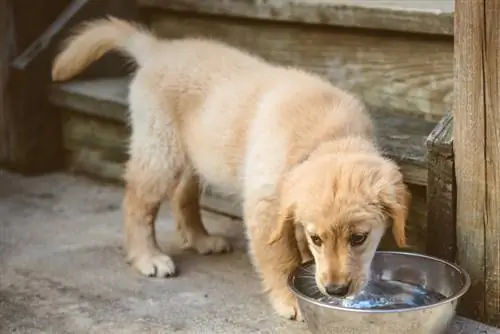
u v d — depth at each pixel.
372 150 2.56
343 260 2.35
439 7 3.40
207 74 3.01
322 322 2.39
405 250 2.95
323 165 2.43
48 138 4.30
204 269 3.14
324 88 2.81
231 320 2.73
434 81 3.37
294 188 2.43
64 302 2.88
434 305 2.32
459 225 2.68
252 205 2.67
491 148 2.53
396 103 3.50
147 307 2.83
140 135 3.14
